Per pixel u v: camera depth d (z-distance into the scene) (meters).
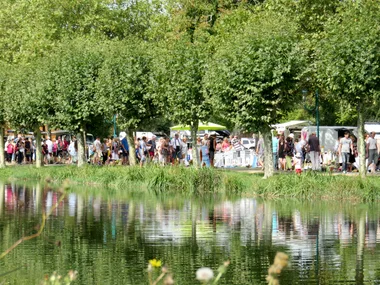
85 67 48.50
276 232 21.62
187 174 37.69
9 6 78.94
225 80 37.69
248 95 37.16
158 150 50.44
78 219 24.77
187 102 42.69
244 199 32.25
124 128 47.31
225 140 55.34
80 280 15.40
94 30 70.81
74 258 17.77
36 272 16.17
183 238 20.62
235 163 54.50
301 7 44.03
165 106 44.22
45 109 50.62
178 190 37.47
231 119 38.69
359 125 35.25
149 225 23.20
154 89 44.16
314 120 71.75
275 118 38.09
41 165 55.28
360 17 34.31
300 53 37.44
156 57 44.75
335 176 33.88
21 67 54.91
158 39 70.06
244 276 15.69
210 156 50.31
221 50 38.50
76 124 49.09
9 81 54.16
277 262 7.79
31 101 51.06
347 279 15.41
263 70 36.69
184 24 65.38
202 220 24.39
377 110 57.81
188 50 42.81
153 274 15.97
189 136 73.12
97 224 23.52
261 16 46.00
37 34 68.62
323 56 34.84
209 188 36.72
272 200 31.70
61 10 71.75
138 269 16.47
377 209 27.77
